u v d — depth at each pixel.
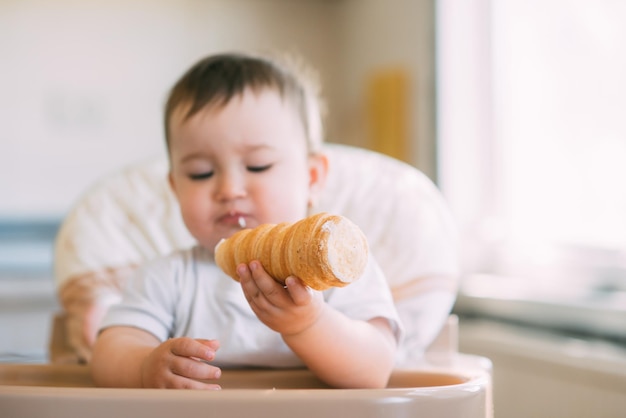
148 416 0.49
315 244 0.50
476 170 2.07
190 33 2.74
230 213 0.77
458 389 0.54
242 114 0.79
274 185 0.79
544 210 1.83
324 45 2.84
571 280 1.74
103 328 0.75
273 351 0.74
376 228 1.01
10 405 0.51
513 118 1.93
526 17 1.88
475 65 2.06
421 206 1.02
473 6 2.06
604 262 1.65
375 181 1.06
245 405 0.49
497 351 1.57
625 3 1.56
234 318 0.75
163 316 0.76
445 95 2.11
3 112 2.51
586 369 1.30
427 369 0.72
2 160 2.51
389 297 0.77
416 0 2.24
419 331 0.93
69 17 2.60
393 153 2.31
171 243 1.07
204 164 0.79
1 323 2.19
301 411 0.50
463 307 2.01
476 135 2.06
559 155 1.77
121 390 0.50
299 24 2.85
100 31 2.63
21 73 2.54
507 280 1.94
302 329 0.61
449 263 0.99
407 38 2.29
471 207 2.09
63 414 0.50
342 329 0.65
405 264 0.97
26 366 0.77
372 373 0.67
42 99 2.56
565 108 1.75
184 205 0.79
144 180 1.13
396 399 0.51
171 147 0.82
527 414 1.45
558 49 1.76
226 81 0.80
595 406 1.27
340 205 1.03
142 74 2.68
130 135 2.66
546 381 1.40
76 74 2.60
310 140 0.88
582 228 1.71
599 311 1.55
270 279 0.55
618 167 1.59
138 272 0.80
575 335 1.61
